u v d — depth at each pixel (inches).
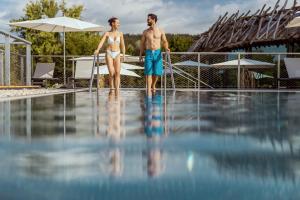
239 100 215.8
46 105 167.8
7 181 36.6
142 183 36.0
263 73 537.3
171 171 40.8
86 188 34.4
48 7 1174.3
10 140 63.3
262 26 682.8
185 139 64.2
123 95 286.2
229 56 543.2
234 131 75.4
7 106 162.1
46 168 42.3
